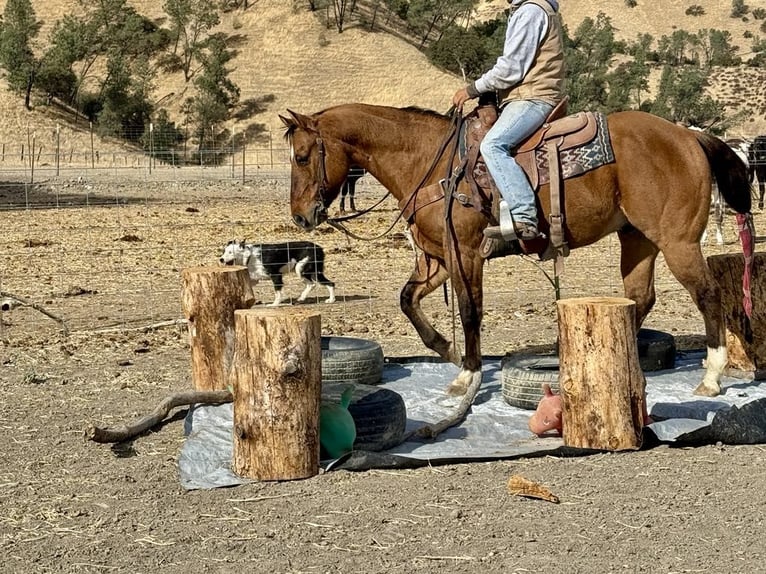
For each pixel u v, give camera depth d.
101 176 35.03
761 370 8.34
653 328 10.55
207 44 66.69
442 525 6.08
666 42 92.12
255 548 5.90
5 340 10.12
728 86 81.06
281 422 6.64
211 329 8.05
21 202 26.66
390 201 26.66
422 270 8.28
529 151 7.55
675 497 6.34
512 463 6.88
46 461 7.06
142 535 6.06
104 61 65.44
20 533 6.11
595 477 6.63
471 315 7.82
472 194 7.59
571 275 13.60
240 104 61.41
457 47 67.44
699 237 7.61
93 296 12.40
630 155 7.52
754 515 6.12
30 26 61.41
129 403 8.22
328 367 8.16
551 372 7.75
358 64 65.75
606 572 5.60
